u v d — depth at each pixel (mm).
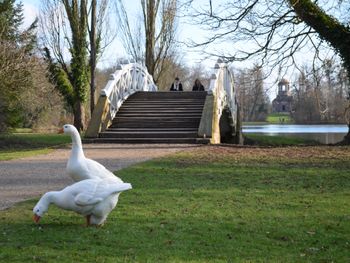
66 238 7387
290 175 14039
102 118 26281
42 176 14039
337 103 35344
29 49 37062
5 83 31312
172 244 7250
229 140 35469
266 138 38375
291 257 6789
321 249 7219
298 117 68250
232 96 33406
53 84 45781
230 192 11445
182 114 27797
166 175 13883
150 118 27500
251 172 14578
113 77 28375
